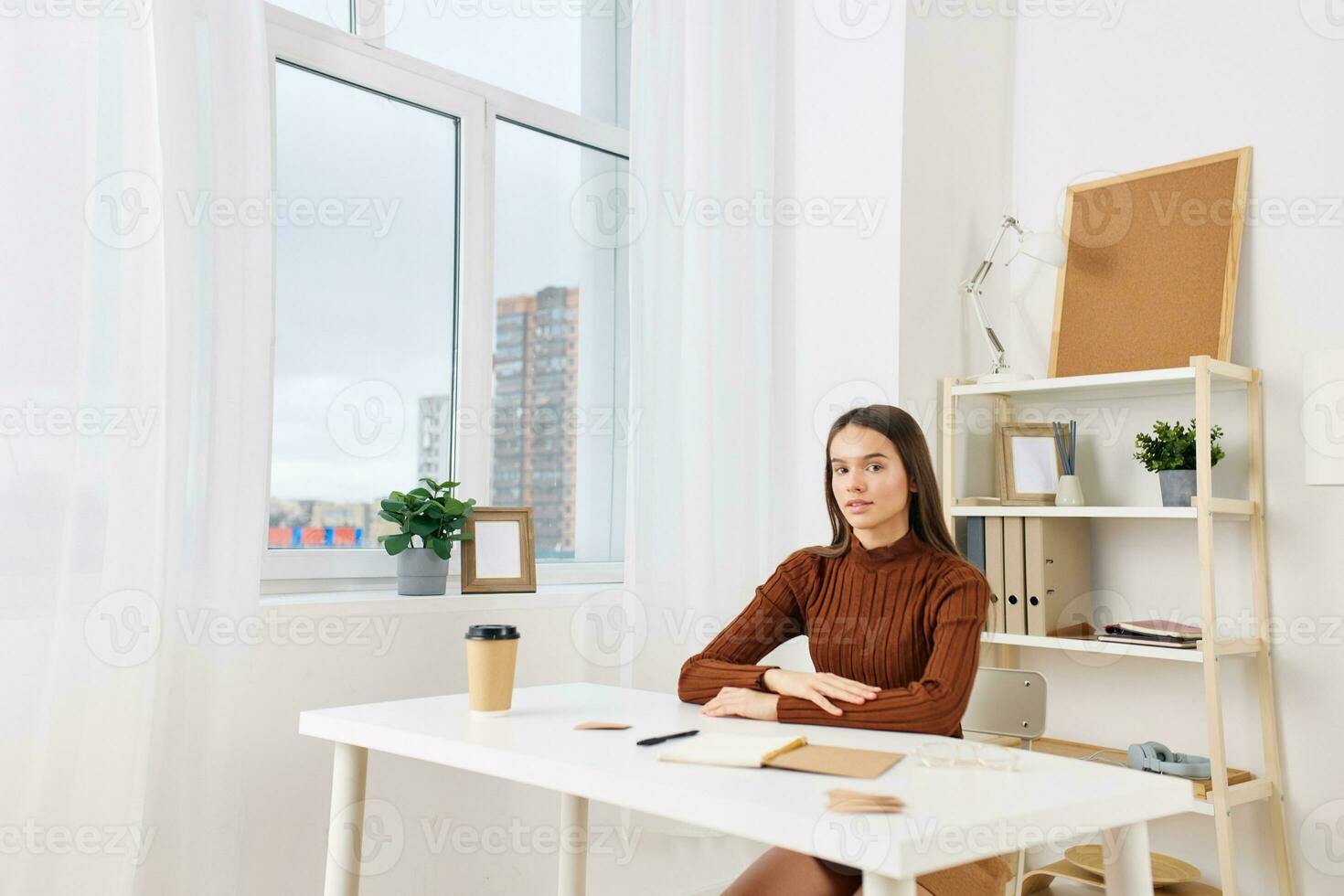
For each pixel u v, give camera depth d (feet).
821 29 10.44
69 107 5.68
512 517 8.85
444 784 7.91
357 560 8.26
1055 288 10.41
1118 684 9.70
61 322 5.59
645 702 5.88
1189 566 9.37
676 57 9.59
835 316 10.15
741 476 9.77
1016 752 4.55
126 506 5.78
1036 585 9.09
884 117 9.89
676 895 9.32
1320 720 8.57
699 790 3.83
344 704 7.30
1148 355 9.41
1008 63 10.96
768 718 5.32
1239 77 9.34
